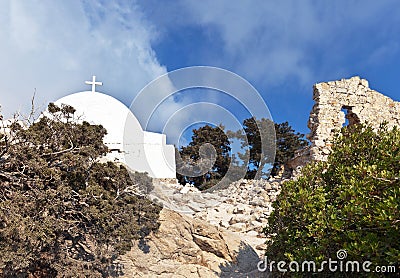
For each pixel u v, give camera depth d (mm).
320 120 17500
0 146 8562
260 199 16094
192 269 10578
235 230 13219
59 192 8617
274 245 9062
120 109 18469
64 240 9352
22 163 8562
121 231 9641
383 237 5551
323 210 6918
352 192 6215
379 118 18188
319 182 8500
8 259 7324
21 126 9094
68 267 8938
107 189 10562
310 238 7258
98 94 18859
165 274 10258
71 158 9234
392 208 5184
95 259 9367
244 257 11289
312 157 17141
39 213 8203
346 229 6105
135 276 10047
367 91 18312
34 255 8227
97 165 10484
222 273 10602
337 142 9211
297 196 7781
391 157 6820
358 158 8203
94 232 9414
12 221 7488
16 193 8047
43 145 9484
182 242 11289
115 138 16922
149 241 10992
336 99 17875
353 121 18281
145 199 11367
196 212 14422
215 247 11445
